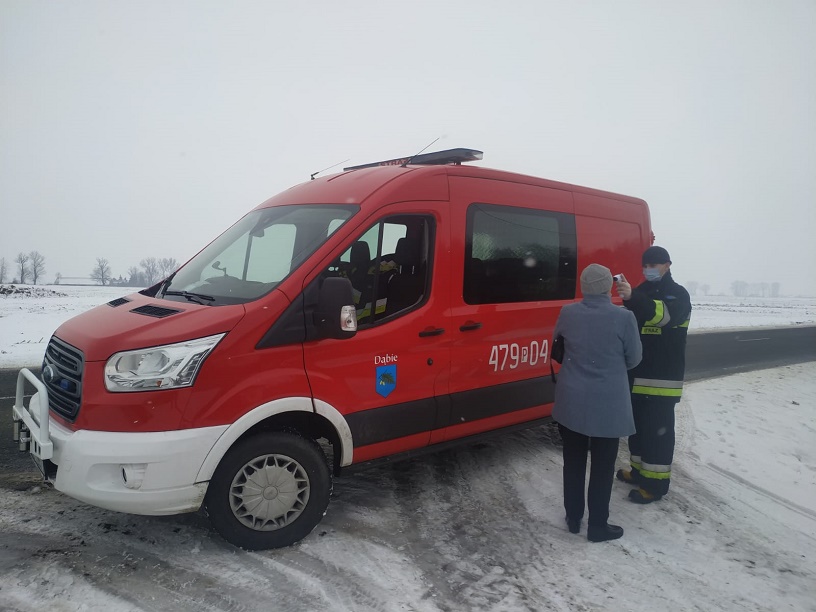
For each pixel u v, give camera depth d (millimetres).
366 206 3863
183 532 3650
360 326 3805
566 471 3910
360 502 4242
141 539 3537
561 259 5266
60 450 3104
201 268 4160
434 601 3057
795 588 3344
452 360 4309
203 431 3141
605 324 3746
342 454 3766
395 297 4023
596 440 3777
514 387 4777
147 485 3047
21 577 3068
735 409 7727
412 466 5020
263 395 3320
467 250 4445
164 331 3170
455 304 4344
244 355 3270
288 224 4102
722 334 20375
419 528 3879
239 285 3705
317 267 3580
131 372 3076
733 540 3918
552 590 3215
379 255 3910
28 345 10891
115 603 2900
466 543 3711
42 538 3488
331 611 2926
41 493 4098
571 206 5438
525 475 4918
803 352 15555
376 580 3225
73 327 3611
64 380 3305
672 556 3658
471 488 4598
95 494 3016
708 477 5113
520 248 4875
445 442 4434
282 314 3414
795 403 8336
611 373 3719
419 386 4117
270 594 3047
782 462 5598
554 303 5141
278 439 3441
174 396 3080
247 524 3408
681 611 3066
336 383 3637
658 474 4422
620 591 3232
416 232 4164
